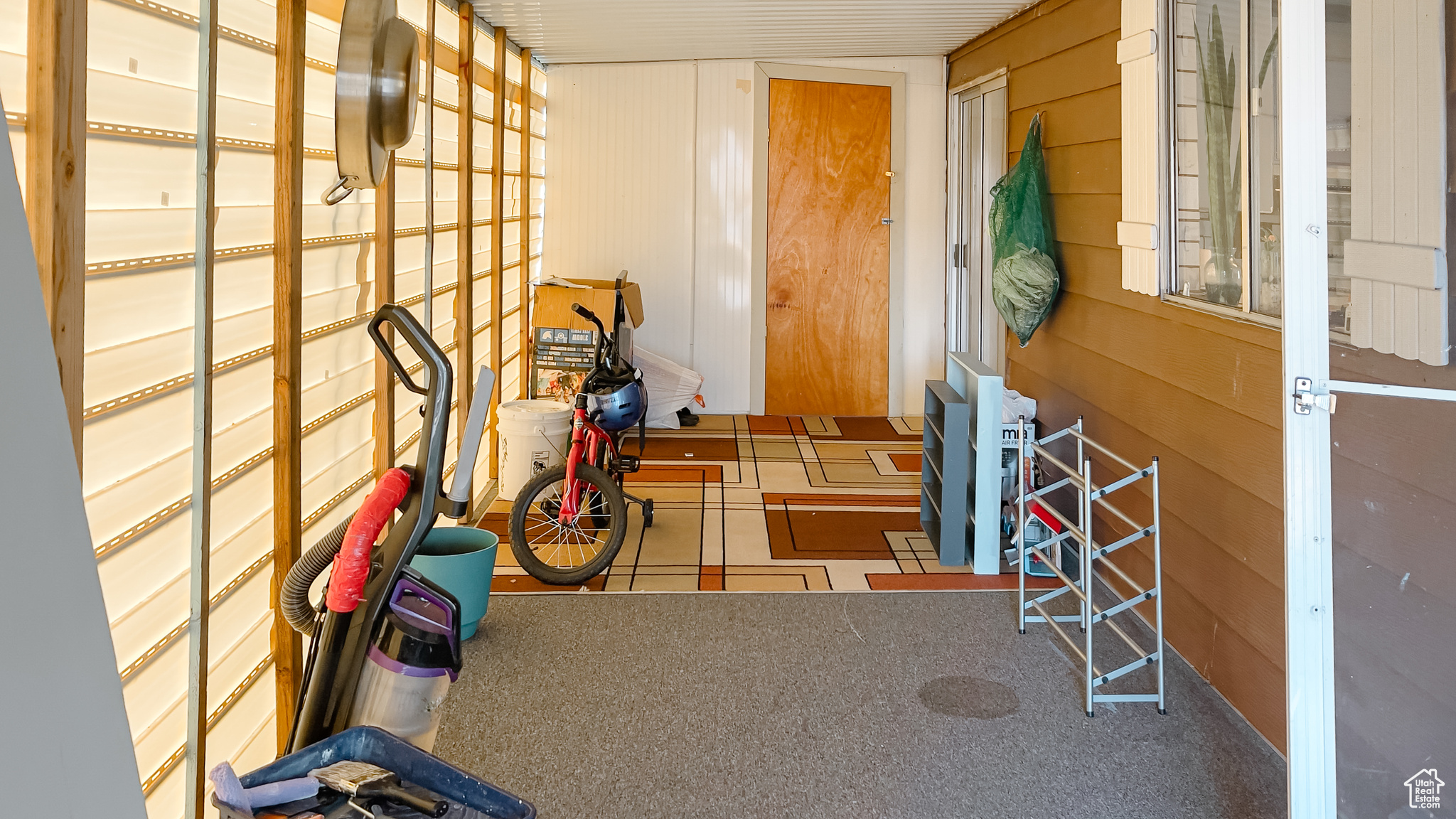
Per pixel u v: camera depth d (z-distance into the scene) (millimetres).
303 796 1369
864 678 3217
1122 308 3930
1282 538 2719
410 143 3686
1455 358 1879
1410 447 1868
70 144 1487
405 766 1440
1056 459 3400
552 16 5223
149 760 1831
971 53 6453
